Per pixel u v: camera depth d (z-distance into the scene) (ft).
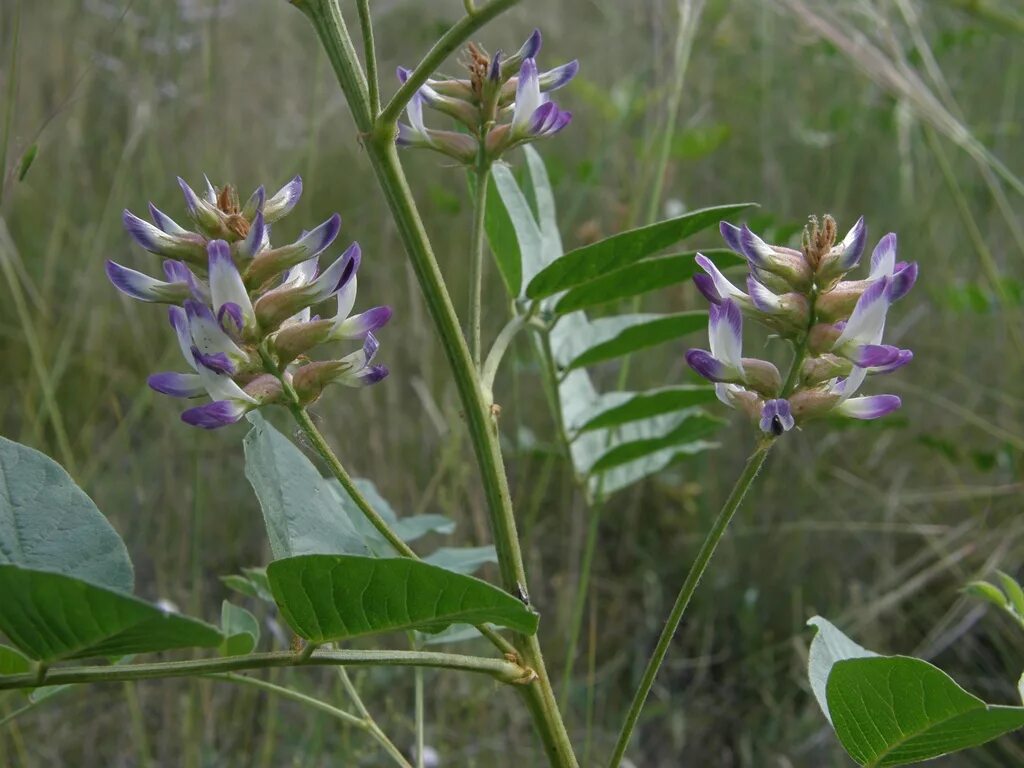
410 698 1.57
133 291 0.68
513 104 0.79
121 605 0.52
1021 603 0.85
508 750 1.50
